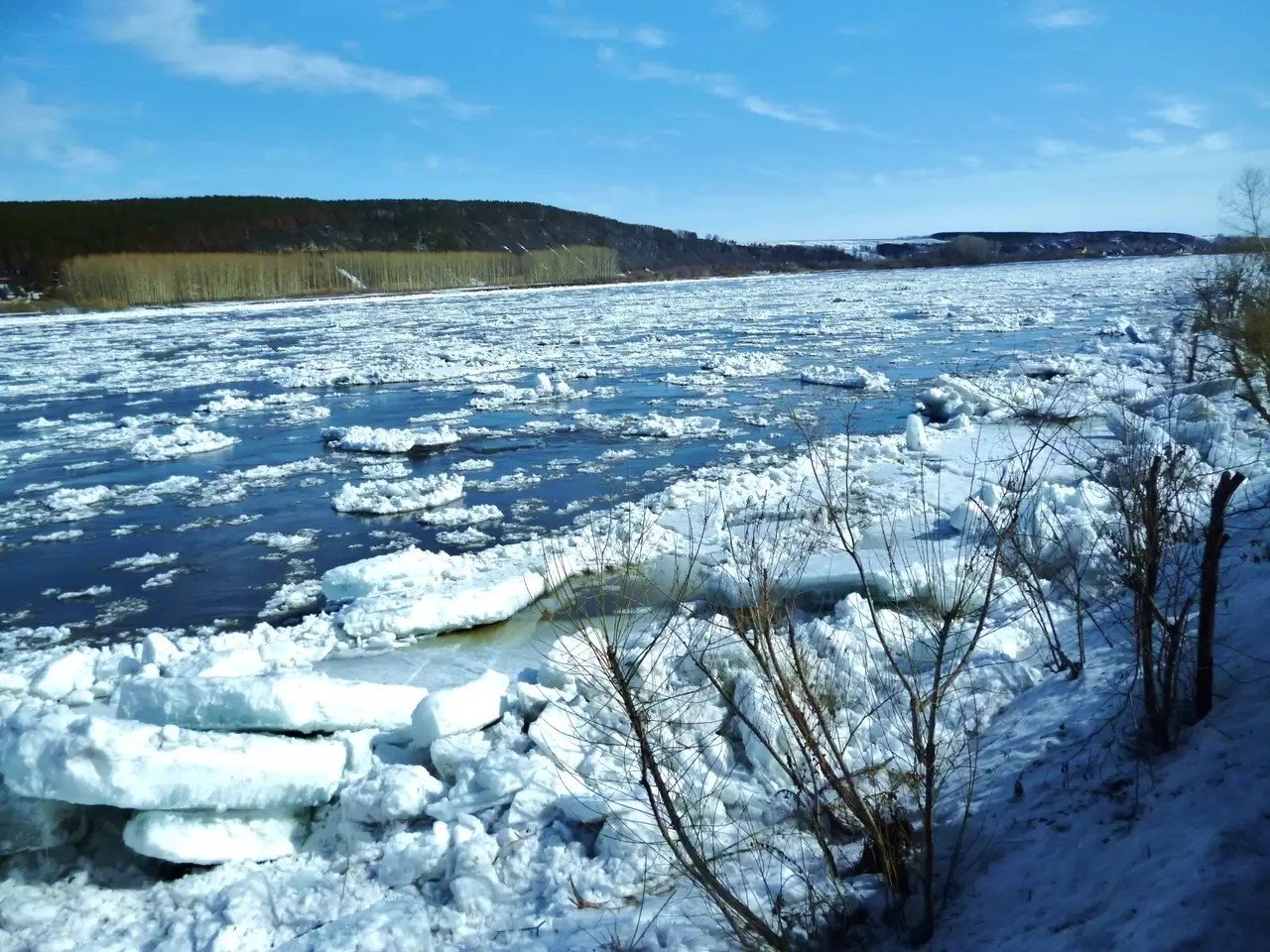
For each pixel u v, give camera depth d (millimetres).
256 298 88438
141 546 14555
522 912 5340
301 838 6477
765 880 4895
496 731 7215
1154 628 6535
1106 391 19031
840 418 21500
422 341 45531
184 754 6016
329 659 9586
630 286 100688
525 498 16469
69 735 5918
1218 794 4500
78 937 5559
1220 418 14422
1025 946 4039
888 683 7152
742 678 6703
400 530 14859
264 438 23141
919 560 9578
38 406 29344
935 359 31266
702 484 15359
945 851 5156
